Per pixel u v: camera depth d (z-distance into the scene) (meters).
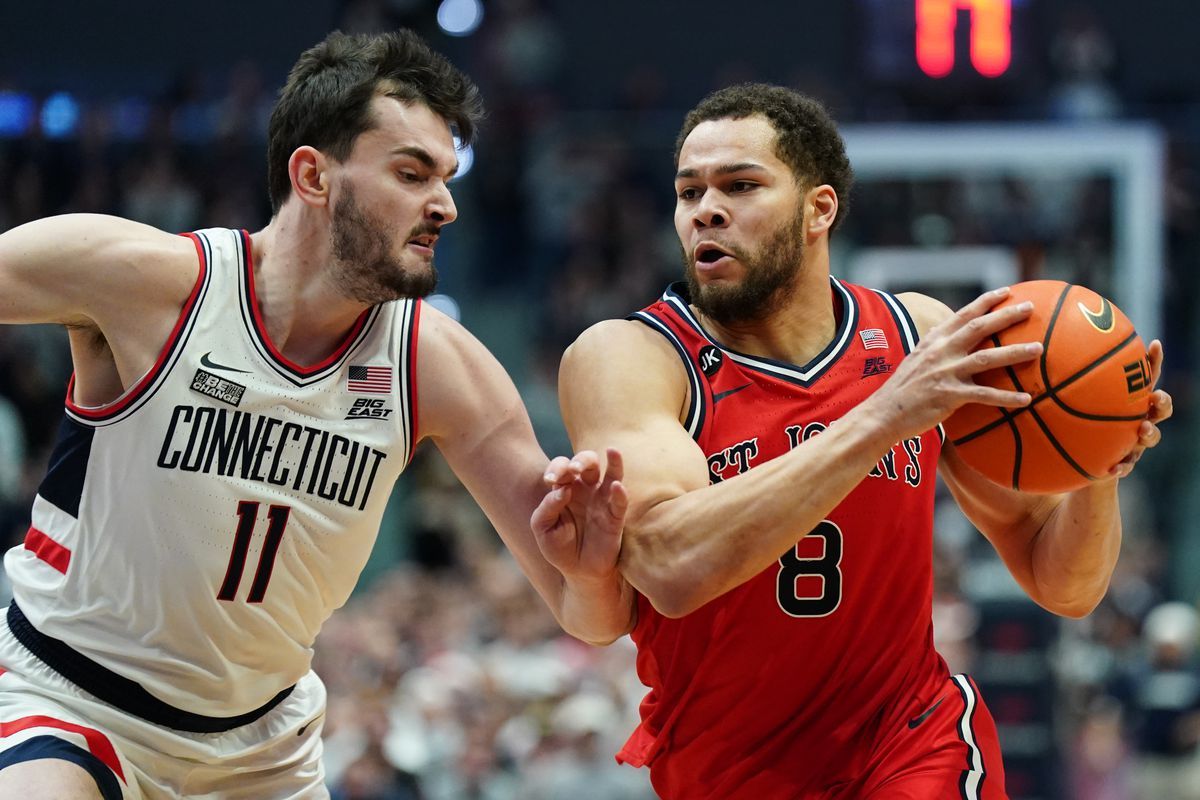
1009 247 15.39
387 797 8.96
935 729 3.81
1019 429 3.58
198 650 3.85
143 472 3.71
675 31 19.30
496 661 10.75
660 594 3.55
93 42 18.36
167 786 3.98
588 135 17.33
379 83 3.71
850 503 3.77
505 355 16.45
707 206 3.78
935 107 15.49
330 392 3.80
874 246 15.51
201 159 16.03
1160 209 15.61
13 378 14.23
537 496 3.95
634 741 4.13
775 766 3.86
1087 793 11.96
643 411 3.72
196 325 3.73
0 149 15.93
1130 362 3.58
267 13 18.59
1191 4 18.75
